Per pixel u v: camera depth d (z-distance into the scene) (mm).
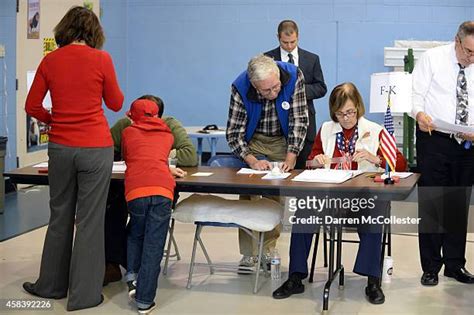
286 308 3352
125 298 3504
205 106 8062
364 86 7703
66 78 3152
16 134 6520
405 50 7074
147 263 3209
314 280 3816
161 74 8086
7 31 6289
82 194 3246
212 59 7965
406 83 3527
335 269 3707
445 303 3420
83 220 3256
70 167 3217
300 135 3703
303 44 7746
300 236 3527
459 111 3570
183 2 7918
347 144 3654
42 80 3203
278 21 7762
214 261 4238
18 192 6617
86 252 3271
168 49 8031
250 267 3941
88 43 3227
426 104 3660
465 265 4059
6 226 5160
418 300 3469
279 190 3172
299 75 3697
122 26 7969
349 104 3529
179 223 5375
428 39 7551
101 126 3236
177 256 4242
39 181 3430
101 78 3205
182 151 3838
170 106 8125
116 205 3645
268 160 3832
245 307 3367
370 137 3615
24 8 6457
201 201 3639
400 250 4484
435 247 3688
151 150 3234
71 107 3174
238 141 3760
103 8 7480
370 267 3406
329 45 7699
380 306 3375
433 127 3488
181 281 3803
